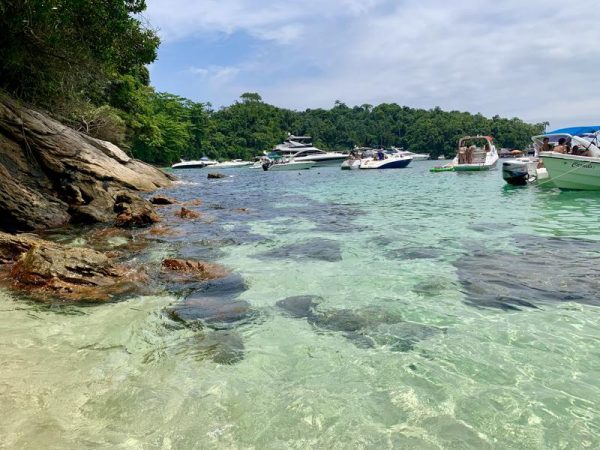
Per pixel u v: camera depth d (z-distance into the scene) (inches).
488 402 149.0
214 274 292.5
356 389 157.9
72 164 552.1
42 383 157.8
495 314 223.8
